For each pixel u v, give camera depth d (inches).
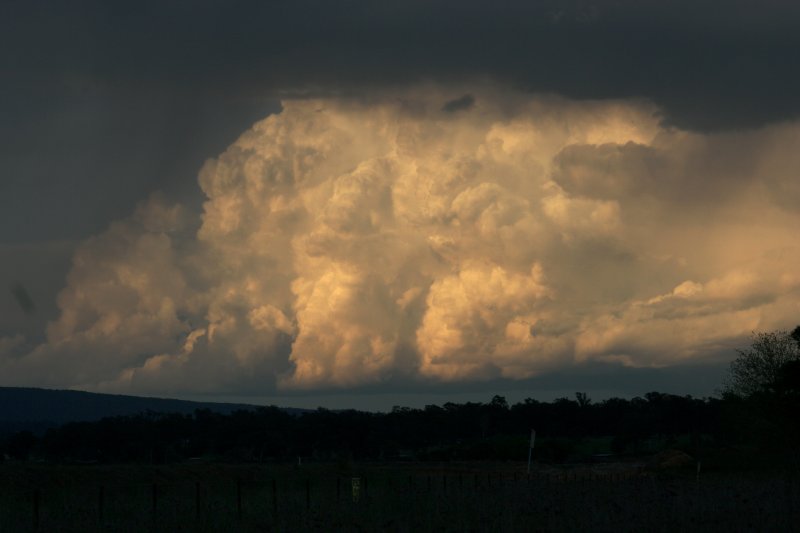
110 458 4881.9
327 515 1154.7
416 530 1076.5
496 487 1455.5
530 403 7170.3
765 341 2645.2
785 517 1052.5
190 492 1929.1
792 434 2549.2
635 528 1023.6
